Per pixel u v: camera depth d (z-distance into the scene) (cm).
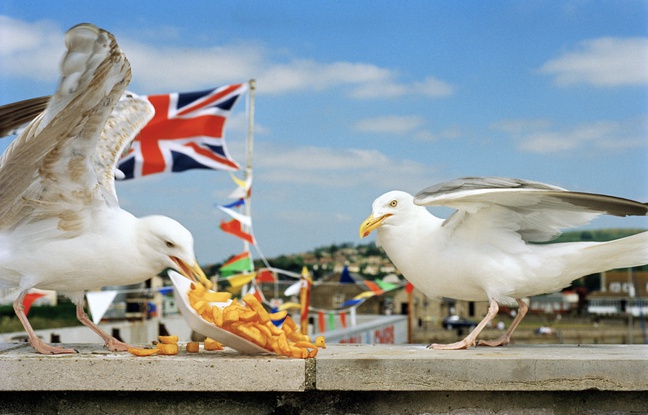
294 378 480
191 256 524
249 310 504
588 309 7244
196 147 1517
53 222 528
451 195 536
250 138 1548
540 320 7119
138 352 503
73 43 435
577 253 570
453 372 481
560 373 481
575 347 578
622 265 577
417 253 596
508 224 579
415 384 480
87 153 505
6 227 536
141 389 478
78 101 464
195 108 1512
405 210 601
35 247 527
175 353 509
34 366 478
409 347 570
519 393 493
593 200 545
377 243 630
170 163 1498
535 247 577
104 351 534
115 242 529
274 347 499
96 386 478
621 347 575
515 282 571
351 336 1972
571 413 493
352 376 480
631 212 552
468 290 595
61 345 571
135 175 1490
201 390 478
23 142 490
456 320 5275
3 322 2072
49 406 491
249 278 1316
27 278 531
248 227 1463
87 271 533
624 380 482
